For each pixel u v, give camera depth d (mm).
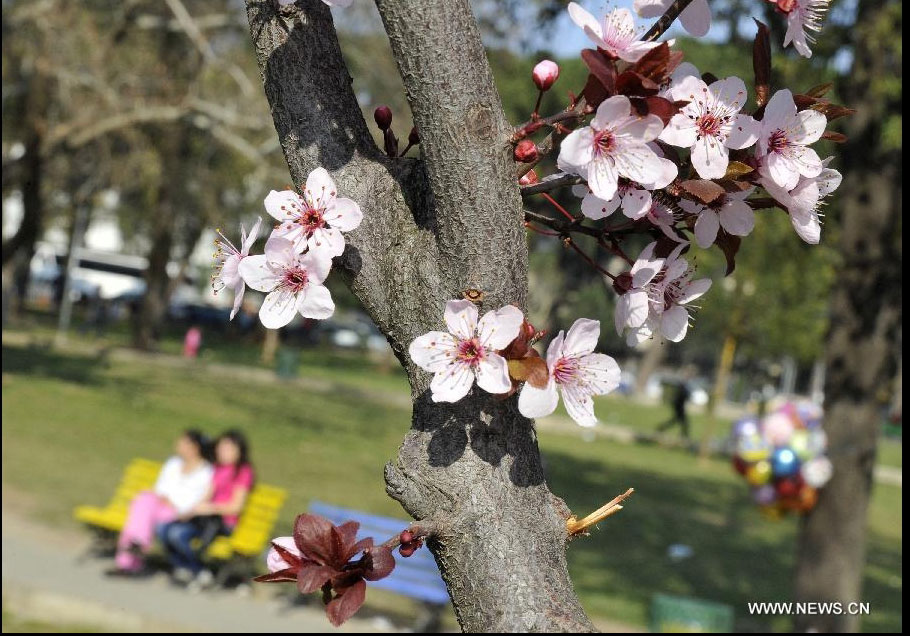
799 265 13883
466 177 1785
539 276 24938
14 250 19516
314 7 2047
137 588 9078
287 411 23797
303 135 2002
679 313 2004
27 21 18156
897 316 11242
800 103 1926
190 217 31641
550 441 27688
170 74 20531
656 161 1783
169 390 23875
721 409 54469
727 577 14188
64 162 22781
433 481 1800
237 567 9727
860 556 11242
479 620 1740
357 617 9320
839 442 11219
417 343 1741
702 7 1944
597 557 14352
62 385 21469
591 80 1776
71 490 12148
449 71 1782
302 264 1864
